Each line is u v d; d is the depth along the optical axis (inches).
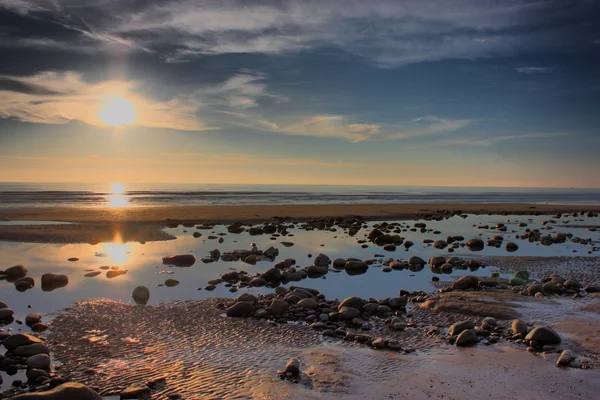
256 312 446.6
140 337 376.2
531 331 375.9
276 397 271.7
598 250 893.2
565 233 1167.6
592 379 299.9
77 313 439.8
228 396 272.5
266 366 319.9
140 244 904.3
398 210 1908.2
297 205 2137.1
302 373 307.6
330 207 2004.2
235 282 593.6
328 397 273.1
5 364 313.3
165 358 331.9
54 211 1561.3
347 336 383.2
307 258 787.4
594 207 2404.0
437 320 438.9
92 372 305.4
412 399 272.1
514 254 842.8
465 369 317.7
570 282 554.3
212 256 770.8
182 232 1112.2
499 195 4800.7
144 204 2096.5
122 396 269.1
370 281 617.3
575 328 399.9
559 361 326.0
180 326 406.0
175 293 526.6
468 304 475.2
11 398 257.3
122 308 458.6
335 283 603.2
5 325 403.2
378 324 423.5
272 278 608.1
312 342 372.2
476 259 776.9
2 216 1357.0
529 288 530.6
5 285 553.3
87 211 1569.9
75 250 818.2
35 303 474.3
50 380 288.2
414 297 522.6
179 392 277.1
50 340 365.4
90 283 568.7
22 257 740.0
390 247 896.3
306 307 462.0
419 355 345.1
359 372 311.3
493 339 376.8
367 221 1481.3
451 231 1240.8
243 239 1013.8
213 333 389.1
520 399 271.7
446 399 271.9
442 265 698.8
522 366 323.0
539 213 1974.7
